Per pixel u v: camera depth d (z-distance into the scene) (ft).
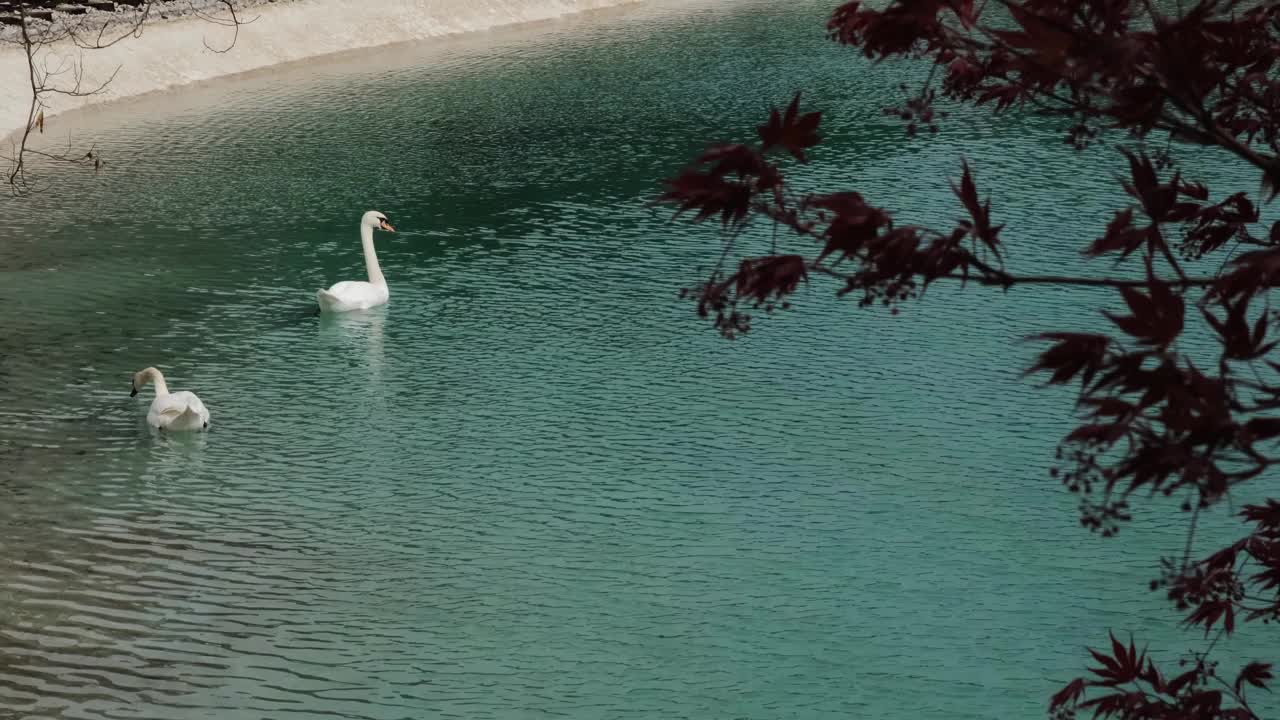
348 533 67.10
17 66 158.40
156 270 106.32
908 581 62.54
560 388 84.79
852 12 15.08
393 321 96.84
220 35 182.70
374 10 202.18
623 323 95.04
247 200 125.29
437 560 64.64
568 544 66.23
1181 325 13.55
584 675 55.42
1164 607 60.08
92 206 122.52
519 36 206.39
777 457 74.90
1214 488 13.21
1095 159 129.08
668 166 135.13
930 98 16.49
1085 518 13.65
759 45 193.26
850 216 14.62
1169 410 13.62
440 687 54.34
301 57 187.73
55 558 63.57
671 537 66.80
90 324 94.79
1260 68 18.28
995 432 77.05
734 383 84.58
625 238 113.60
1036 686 54.65
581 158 138.92
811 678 55.26
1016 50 14.30
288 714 52.13
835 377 84.89
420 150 142.92
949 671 55.72
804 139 15.05
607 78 175.22
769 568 63.77
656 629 58.80
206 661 55.47
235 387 85.20
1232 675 54.75
